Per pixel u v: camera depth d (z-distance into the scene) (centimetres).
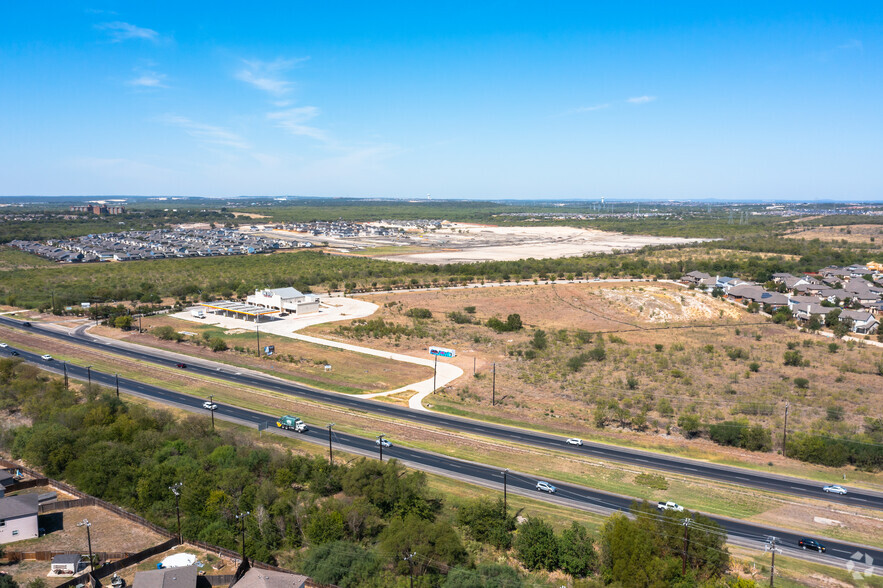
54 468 7712
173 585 5094
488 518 6538
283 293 19075
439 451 8769
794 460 8544
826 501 7331
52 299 19712
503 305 19250
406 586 5359
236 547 6088
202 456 7694
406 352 14288
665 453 8806
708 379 12006
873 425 9212
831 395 10862
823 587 5581
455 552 5812
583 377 12231
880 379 11775
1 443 8494
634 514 6600
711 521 6116
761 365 12825
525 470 8169
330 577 5512
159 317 18250
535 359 13600
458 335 15812
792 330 15875
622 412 9862
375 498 6844
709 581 5459
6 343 14700
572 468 8238
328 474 7562
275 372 12738
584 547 5969
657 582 5262
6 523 6141
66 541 6212
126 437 8338
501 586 5341
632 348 14475
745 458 8606
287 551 6147
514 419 10125
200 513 6606
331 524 6269
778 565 5934
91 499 7019
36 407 9638
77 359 13500
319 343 15088
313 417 10088
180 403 10662
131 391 11281
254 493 6825
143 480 7006
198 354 14088
